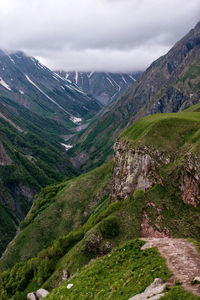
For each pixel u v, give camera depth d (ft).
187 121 234.38
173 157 200.44
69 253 197.36
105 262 105.50
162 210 168.96
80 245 183.01
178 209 164.86
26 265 236.84
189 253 88.94
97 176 428.97
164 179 189.98
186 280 66.69
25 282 215.72
